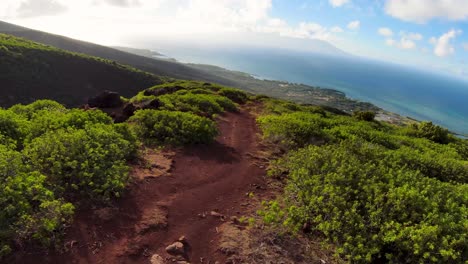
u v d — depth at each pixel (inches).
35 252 190.2
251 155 472.4
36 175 250.1
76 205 246.2
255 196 324.5
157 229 240.5
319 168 338.3
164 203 282.0
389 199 264.7
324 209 251.3
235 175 379.9
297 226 240.7
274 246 226.5
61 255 194.4
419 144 770.8
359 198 279.0
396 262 211.8
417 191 290.8
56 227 209.8
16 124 383.9
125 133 415.2
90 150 303.6
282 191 346.3
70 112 494.0
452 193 323.3
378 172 341.7
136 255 208.8
